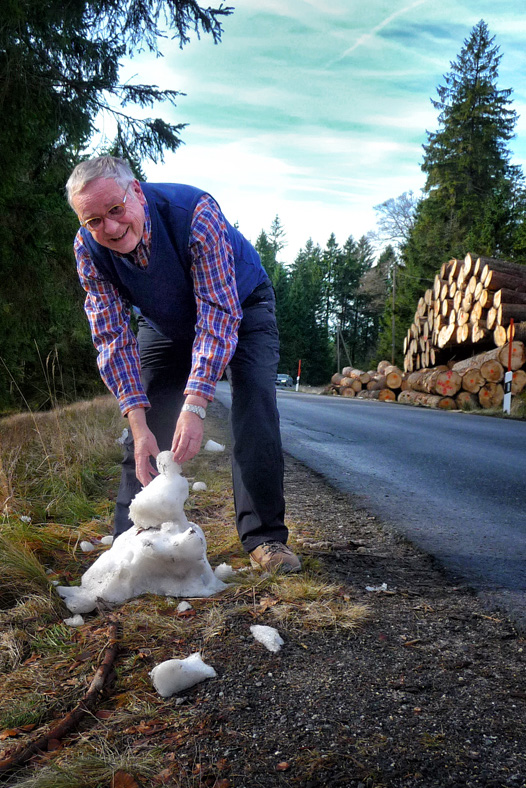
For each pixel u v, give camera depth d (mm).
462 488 4172
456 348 16594
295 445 6023
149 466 2090
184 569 1985
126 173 1828
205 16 7395
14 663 1569
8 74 6324
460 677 1538
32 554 2158
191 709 1373
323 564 2365
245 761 1191
